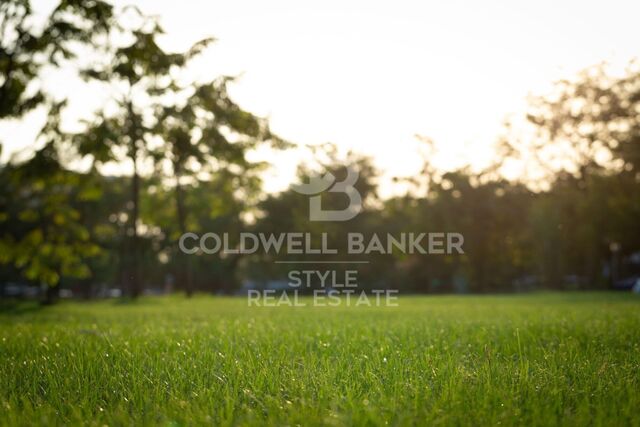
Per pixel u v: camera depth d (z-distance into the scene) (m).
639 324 11.88
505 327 11.37
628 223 54.62
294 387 5.22
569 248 63.22
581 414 4.27
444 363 6.36
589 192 56.62
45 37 23.19
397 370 5.95
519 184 65.50
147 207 41.50
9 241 27.69
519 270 80.88
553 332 10.20
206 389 5.16
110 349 7.81
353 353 7.48
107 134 27.03
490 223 66.81
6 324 14.99
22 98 23.64
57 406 4.92
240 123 28.58
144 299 37.91
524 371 5.77
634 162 53.56
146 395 5.01
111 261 77.75
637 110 54.69
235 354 7.35
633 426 4.01
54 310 25.53
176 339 9.34
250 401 4.88
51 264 27.80
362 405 4.44
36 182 26.17
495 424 4.05
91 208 58.81
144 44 25.02
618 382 5.38
